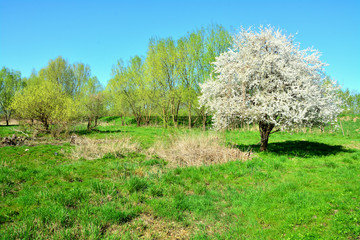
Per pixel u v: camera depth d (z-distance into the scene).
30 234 3.61
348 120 28.06
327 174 7.25
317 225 4.16
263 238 3.84
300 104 9.56
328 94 10.91
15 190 5.65
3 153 10.23
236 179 7.01
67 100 18.50
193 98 27.84
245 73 10.47
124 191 5.66
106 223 4.12
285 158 9.42
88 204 4.80
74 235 3.65
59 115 17.23
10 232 3.59
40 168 7.74
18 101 17.67
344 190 5.76
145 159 9.83
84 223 3.97
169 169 8.06
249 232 4.05
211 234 4.00
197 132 12.70
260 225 4.29
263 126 11.18
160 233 3.97
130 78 35.91
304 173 7.36
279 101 9.84
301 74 10.68
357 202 5.00
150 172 7.27
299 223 4.24
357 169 7.73
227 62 11.74
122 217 4.33
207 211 4.82
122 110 36.12
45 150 11.23
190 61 28.41
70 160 9.51
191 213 4.77
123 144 11.25
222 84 11.45
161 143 11.66
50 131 17.42
